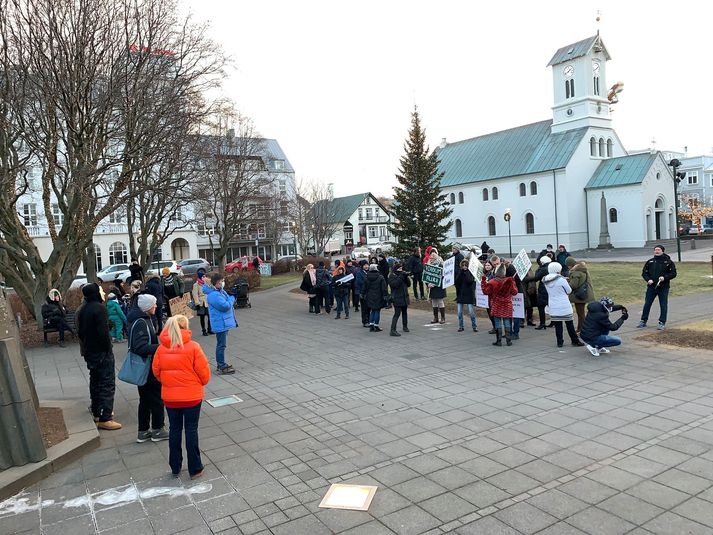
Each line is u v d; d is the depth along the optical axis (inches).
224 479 223.0
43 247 1811.0
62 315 584.1
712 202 3528.5
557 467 219.3
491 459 230.2
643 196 2039.9
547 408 293.6
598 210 2172.7
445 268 604.7
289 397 341.7
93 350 292.0
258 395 350.0
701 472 208.8
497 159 2512.3
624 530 171.5
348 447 252.1
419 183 1206.9
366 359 444.5
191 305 621.9
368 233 3587.6
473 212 2581.2
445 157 2829.7
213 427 289.0
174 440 226.5
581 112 2249.0
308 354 478.6
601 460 223.9
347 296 709.9
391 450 245.6
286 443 261.0
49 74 592.7
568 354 422.0
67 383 416.2
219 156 1358.3
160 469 236.8
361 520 185.3
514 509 187.8
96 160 643.5
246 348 525.0
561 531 172.9
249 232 1898.4
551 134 2363.4
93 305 293.3
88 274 852.0
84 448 257.1
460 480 211.8
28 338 634.8
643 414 276.2
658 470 212.1
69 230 663.1
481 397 320.5
